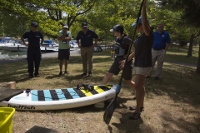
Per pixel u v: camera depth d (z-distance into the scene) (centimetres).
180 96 541
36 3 803
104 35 1875
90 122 353
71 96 413
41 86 566
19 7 794
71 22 1627
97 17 1582
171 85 646
